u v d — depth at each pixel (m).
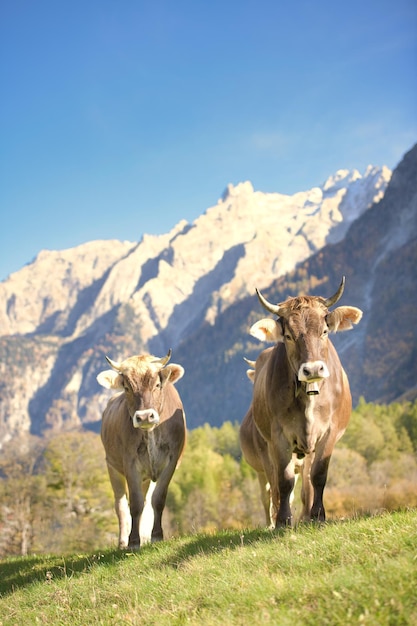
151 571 9.50
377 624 5.80
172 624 7.19
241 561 8.46
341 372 12.01
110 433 14.62
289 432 11.34
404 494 80.12
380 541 7.58
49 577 10.93
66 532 58.41
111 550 13.27
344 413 12.12
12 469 73.50
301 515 12.74
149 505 14.50
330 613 6.16
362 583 6.54
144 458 13.55
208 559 9.08
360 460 94.19
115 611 8.37
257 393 12.66
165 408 13.73
